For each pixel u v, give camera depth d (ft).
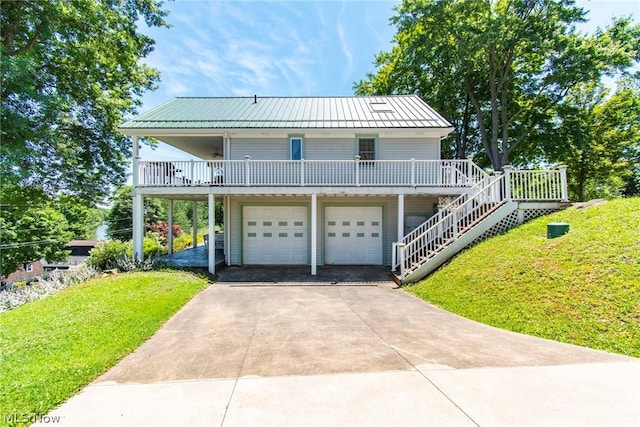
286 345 15.98
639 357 12.85
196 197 44.45
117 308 21.67
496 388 11.00
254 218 44.45
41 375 12.18
